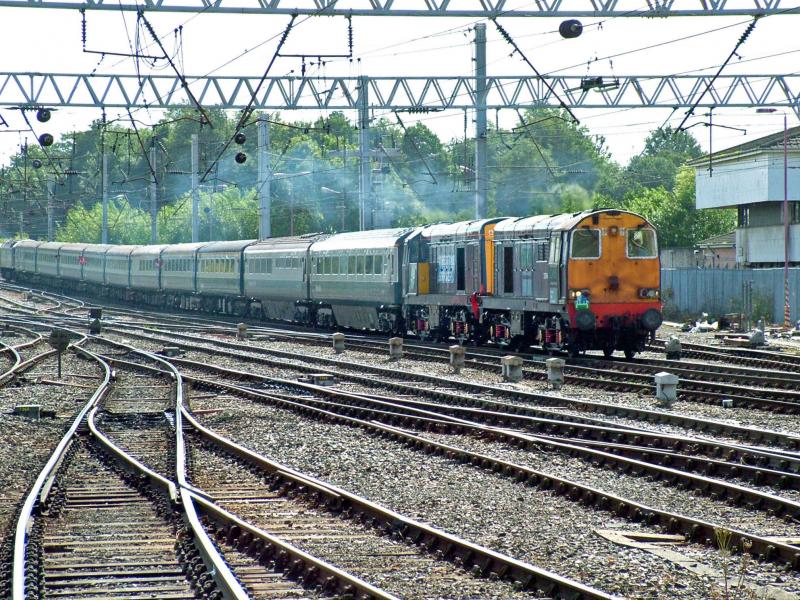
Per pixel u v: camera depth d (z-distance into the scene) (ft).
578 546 67.62
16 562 60.49
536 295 191.01
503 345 218.18
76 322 323.37
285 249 307.78
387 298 249.34
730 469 89.81
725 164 383.24
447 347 219.61
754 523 73.77
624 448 100.99
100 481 92.12
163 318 349.00
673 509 78.54
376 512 74.84
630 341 191.11
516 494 84.74
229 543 68.90
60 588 58.59
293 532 72.23
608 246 183.21
